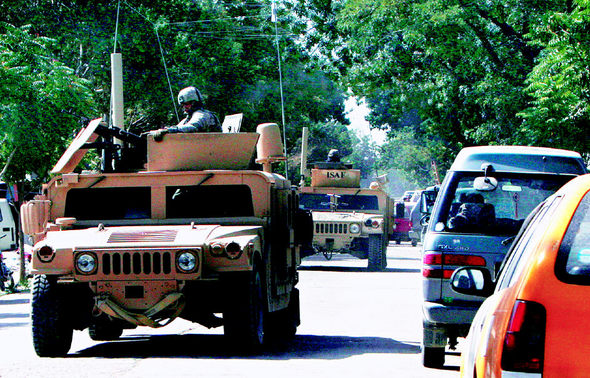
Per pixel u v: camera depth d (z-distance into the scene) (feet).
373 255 126.93
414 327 65.16
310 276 116.06
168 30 186.70
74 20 172.04
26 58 105.60
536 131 116.47
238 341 48.93
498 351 20.38
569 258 20.29
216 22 199.41
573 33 100.48
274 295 53.83
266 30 202.90
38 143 105.09
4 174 111.55
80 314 51.47
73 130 109.91
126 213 53.93
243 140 55.21
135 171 58.90
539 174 48.19
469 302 45.73
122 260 47.32
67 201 54.19
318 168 134.82
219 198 53.88
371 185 132.77
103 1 176.35
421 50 164.25
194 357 49.26
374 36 164.76
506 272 25.34
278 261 54.49
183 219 53.42
